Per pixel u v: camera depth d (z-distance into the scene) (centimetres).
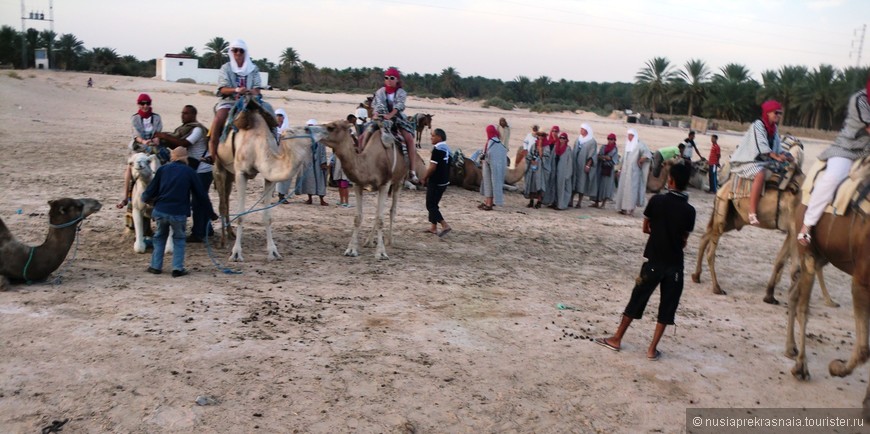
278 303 799
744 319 899
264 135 970
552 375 657
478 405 583
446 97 10581
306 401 561
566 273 1088
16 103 3494
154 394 549
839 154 671
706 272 1169
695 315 902
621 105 10562
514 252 1216
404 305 833
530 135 2036
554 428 558
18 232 1055
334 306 806
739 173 955
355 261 1051
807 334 845
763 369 721
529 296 923
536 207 1777
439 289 920
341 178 1552
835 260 670
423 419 552
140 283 841
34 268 796
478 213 1611
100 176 1727
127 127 3056
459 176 1981
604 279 1069
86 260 938
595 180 1842
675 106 8588
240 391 568
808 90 7038
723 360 739
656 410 606
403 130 1110
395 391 592
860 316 618
